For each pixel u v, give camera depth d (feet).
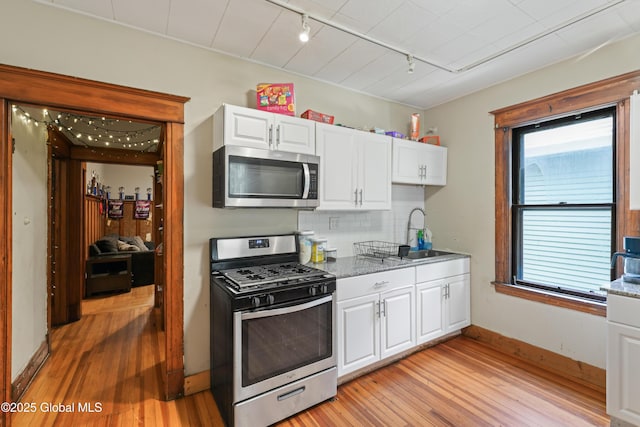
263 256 8.07
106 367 8.47
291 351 6.37
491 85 9.74
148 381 7.76
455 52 7.81
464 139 10.54
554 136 8.68
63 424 6.12
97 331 11.13
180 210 7.19
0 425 5.64
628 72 7.02
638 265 6.20
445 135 11.18
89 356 9.13
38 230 8.43
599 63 7.50
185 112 7.29
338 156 8.49
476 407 6.66
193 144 7.38
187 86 7.32
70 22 6.14
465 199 10.52
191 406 6.77
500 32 6.96
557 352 8.18
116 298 15.60
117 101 6.50
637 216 7.04
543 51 7.74
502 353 9.17
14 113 7.14
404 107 11.42
